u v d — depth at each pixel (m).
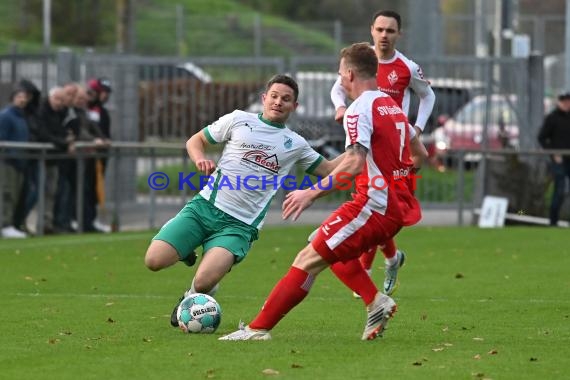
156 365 16.73
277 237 38.50
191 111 49.66
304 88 49.28
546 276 28.59
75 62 48.03
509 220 44.56
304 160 20.95
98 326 20.89
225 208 20.59
